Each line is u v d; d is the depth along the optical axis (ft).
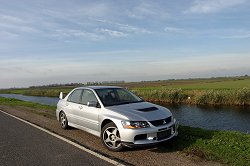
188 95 112.98
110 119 21.24
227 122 62.75
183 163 17.30
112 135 21.20
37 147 23.25
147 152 20.13
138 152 20.22
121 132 19.98
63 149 22.13
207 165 16.76
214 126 58.34
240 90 96.89
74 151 21.36
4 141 26.30
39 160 19.49
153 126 19.80
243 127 56.59
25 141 25.82
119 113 21.13
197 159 17.98
